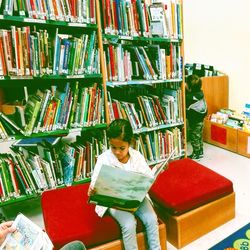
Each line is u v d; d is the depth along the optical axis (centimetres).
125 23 286
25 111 262
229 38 475
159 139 337
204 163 384
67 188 241
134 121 315
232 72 482
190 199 220
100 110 285
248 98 465
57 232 185
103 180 161
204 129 467
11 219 273
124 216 185
